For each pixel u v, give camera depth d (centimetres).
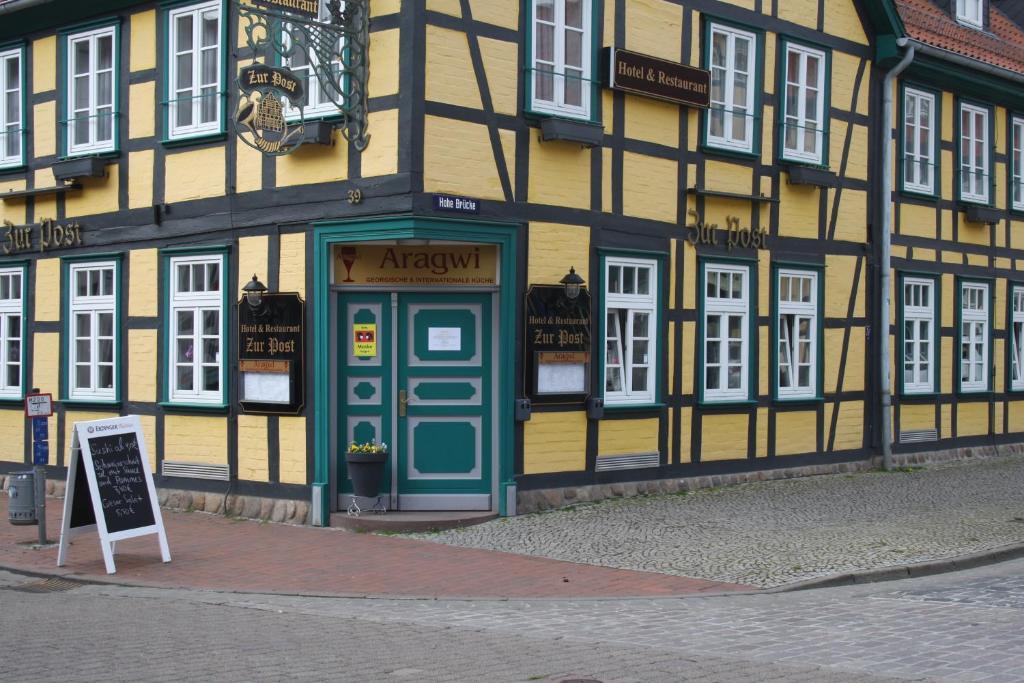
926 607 912
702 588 994
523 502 1342
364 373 1338
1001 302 2112
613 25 1440
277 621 878
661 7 1503
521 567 1085
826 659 732
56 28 1650
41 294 1691
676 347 1530
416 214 1235
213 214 1448
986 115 2073
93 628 853
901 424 1894
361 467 1298
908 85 1902
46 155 1667
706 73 1539
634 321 1486
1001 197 2114
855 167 1797
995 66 1995
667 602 947
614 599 962
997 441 2097
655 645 779
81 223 1622
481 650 763
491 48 1309
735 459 1606
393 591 1001
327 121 1308
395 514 1312
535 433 1359
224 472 1433
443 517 1285
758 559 1099
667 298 1516
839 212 1769
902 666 712
